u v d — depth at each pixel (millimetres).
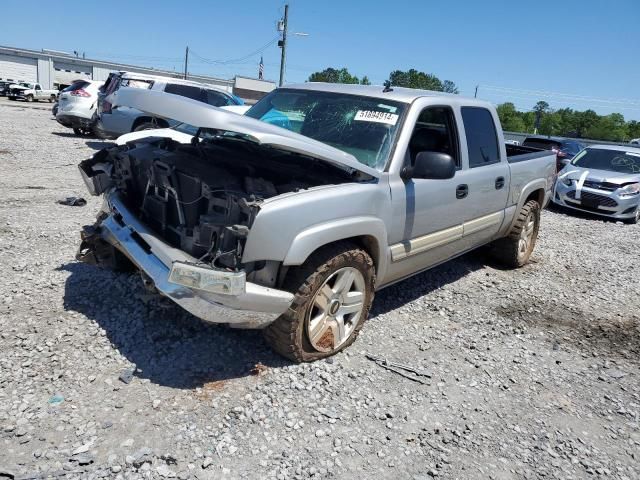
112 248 4164
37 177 8891
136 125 13000
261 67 41875
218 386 3236
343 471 2705
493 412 3410
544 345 4500
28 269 4621
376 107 4266
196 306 2957
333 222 3377
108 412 2902
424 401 3418
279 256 3117
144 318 3889
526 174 5980
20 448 2582
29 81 58250
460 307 5086
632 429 3422
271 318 3227
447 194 4477
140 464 2562
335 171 3779
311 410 3141
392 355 3951
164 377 3262
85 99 15359
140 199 3996
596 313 5371
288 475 2623
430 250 4512
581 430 3342
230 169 3527
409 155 4121
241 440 2816
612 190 11039
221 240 3059
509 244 6262
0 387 3016
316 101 4590
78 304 4031
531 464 2965
